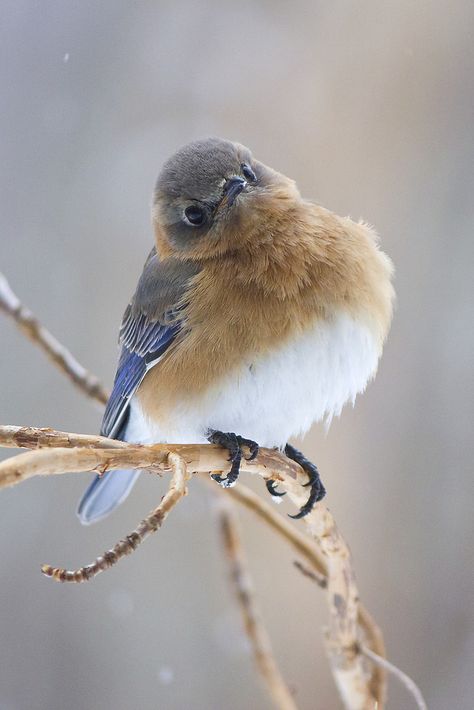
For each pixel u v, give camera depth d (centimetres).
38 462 577
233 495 879
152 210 936
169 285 891
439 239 1381
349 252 866
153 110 1559
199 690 1327
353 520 1317
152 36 1584
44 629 1357
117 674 1336
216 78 1541
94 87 1575
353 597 795
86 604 1358
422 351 1346
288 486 805
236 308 837
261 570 1327
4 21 1603
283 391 838
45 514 1395
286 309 830
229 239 859
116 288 1487
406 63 1435
